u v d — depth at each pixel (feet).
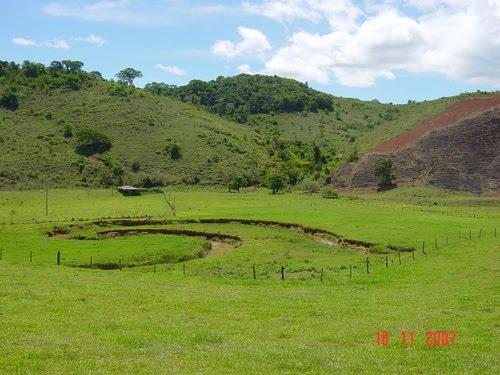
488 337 65.41
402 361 54.80
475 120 479.82
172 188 473.67
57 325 68.23
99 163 517.96
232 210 302.25
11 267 131.95
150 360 52.75
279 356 54.95
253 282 119.65
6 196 384.06
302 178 529.04
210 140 602.03
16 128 570.46
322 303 88.69
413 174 454.40
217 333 65.87
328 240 213.87
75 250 185.37
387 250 179.11
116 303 85.51
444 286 106.83
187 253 184.34
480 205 347.56
